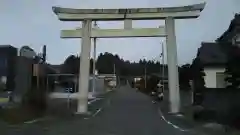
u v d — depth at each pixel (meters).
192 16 25.78
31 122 18.61
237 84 19.86
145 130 15.26
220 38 35.94
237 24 30.55
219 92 19.23
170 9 25.88
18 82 23.97
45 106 21.75
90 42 26.16
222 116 17.11
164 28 25.92
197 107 24.16
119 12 25.89
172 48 25.88
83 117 22.72
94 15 26.14
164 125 17.59
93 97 50.72
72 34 26.42
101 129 15.58
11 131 14.41
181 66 41.66
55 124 17.92
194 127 16.52
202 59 34.31
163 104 35.25
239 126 15.12
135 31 25.88
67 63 58.75
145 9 25.91
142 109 30.48
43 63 31.55
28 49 31.28
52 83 33.72
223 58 33.03
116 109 30.30
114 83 102.06
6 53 35.06
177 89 26.11
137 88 97.31
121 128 16.03
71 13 26.28
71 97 28.64
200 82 30.64
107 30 26.06
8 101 23.19
